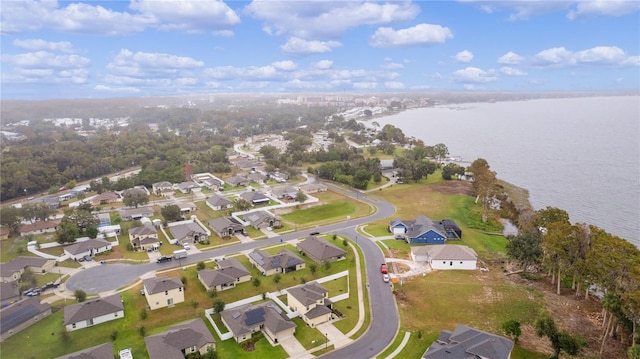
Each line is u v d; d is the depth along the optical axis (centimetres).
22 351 6169
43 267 8931
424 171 18275
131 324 6919
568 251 7900
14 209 11338
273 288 8231
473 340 6016
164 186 16138
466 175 18875
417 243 10681
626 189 16600
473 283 8494
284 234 11450
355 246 10450
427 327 6962
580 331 6912
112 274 8869
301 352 6200
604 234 7831
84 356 5591
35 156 18838
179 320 7062
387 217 13062
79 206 12888
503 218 13562
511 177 19212
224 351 6188
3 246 10431
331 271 9019
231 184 17450
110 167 19975
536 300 7850
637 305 5794
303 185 16950
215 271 8288
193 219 12694
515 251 8956
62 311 7306
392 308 7525
